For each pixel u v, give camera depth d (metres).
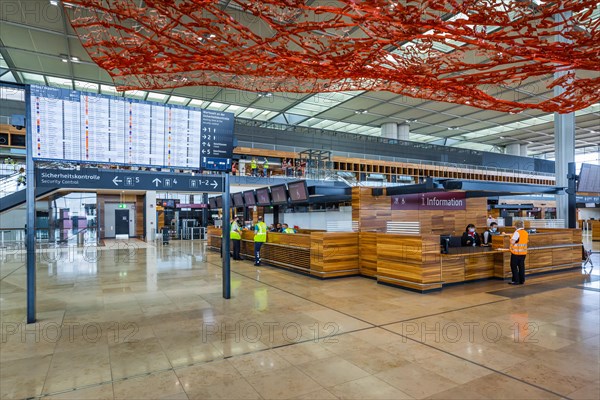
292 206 15.70
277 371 3.39
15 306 5.98
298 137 24.16
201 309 5.66
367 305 5.82
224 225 6.46
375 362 3.58
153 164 5.98
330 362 3.59
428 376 3.28
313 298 6.35
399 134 28.83
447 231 11.45
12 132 16.89
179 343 4.15
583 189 10.09
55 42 14.07
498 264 8.14
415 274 6.82
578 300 6.12
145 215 21.67
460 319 5.02
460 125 28.78
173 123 6.12
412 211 10.61
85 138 5.50
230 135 6.61
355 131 30.30
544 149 39.91
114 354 3.84
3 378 3.29
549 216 25.75
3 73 16.84
